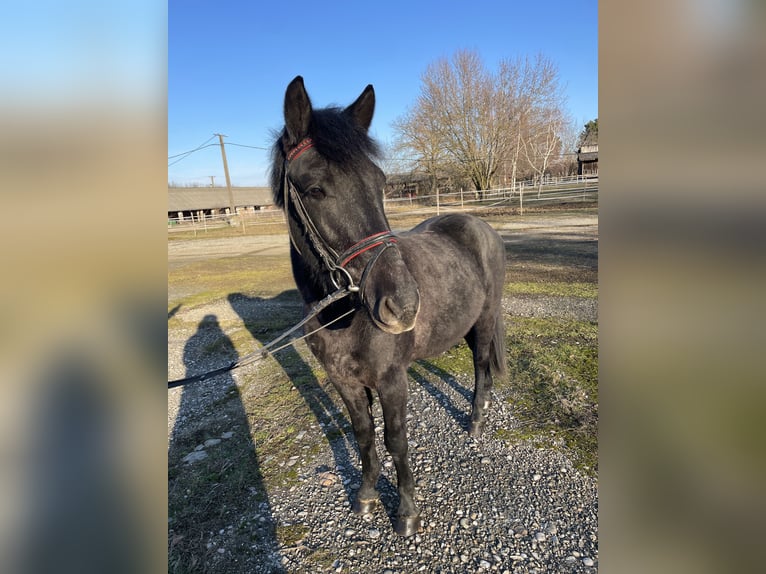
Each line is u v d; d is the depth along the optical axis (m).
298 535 2.41
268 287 9.23
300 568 2.20
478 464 2.85
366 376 2.21
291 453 3.18
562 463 2.79
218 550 2.34
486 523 2.38
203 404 4.09
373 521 2.49
